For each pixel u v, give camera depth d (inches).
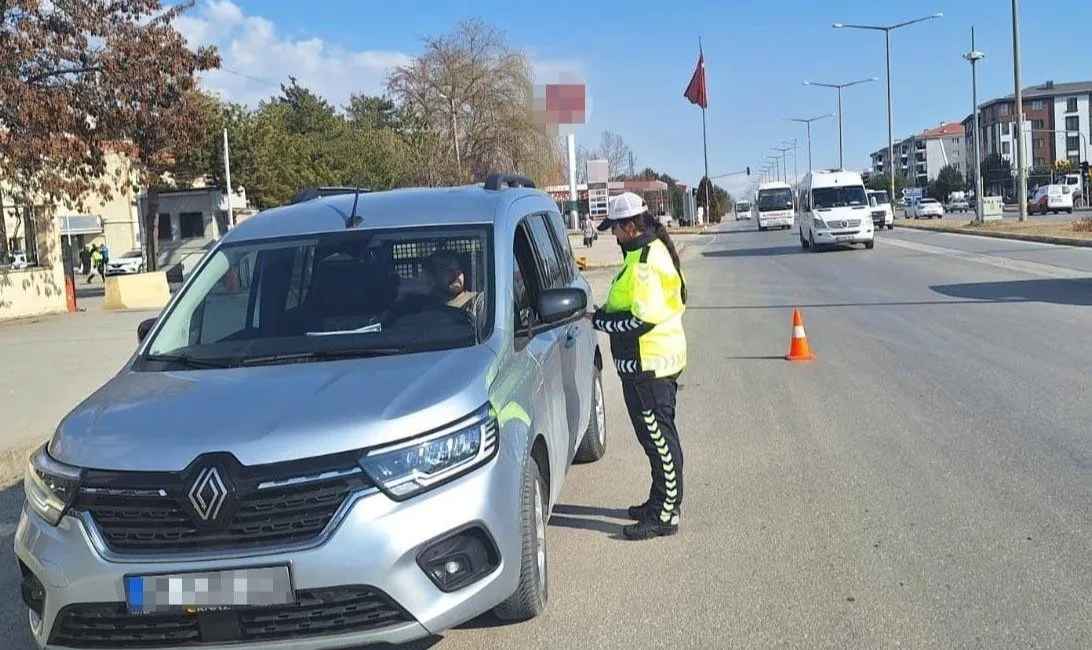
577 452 266.2
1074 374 357.4
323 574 128.3
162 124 824.3
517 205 213.6
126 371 170.7
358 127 3144.7
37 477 141.6
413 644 161.6
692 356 453.7
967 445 269.1
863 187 1291.8
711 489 241.6
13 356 527.5
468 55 1534.2
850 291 715.4
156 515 130.7
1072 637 152.8
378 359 159.6
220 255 196.1
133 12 810.2
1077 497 219.9
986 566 183.0
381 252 188.2
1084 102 5162.4
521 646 159.2
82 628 133.7
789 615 166.2
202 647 131.0
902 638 155.5
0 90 692.7
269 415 137.6
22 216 856.3
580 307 184.4
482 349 162.4
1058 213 2359.7
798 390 359.9
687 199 2847.0
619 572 189.5
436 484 135.6
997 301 595.8
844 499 228.1
